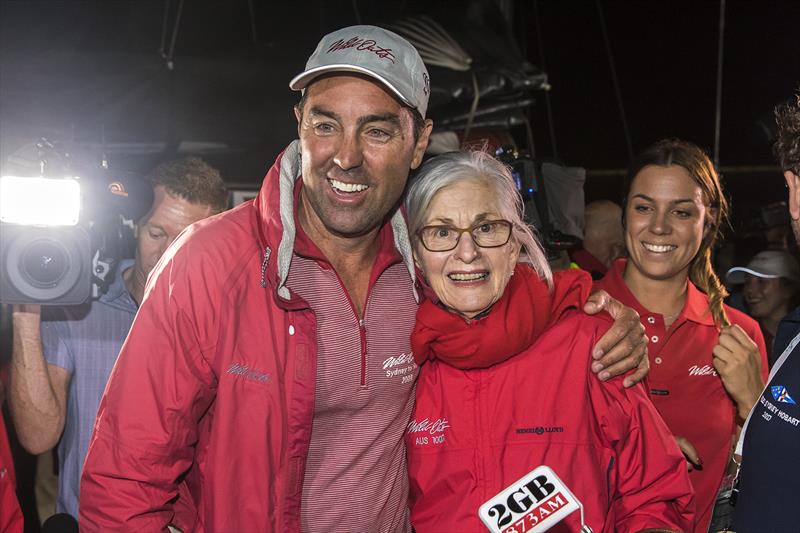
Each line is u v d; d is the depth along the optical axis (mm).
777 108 2000
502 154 2994
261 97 4723
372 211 2014
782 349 2121
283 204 1988
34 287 2523
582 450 2121
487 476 2104
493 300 2131
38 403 2729
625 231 2980
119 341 2865
